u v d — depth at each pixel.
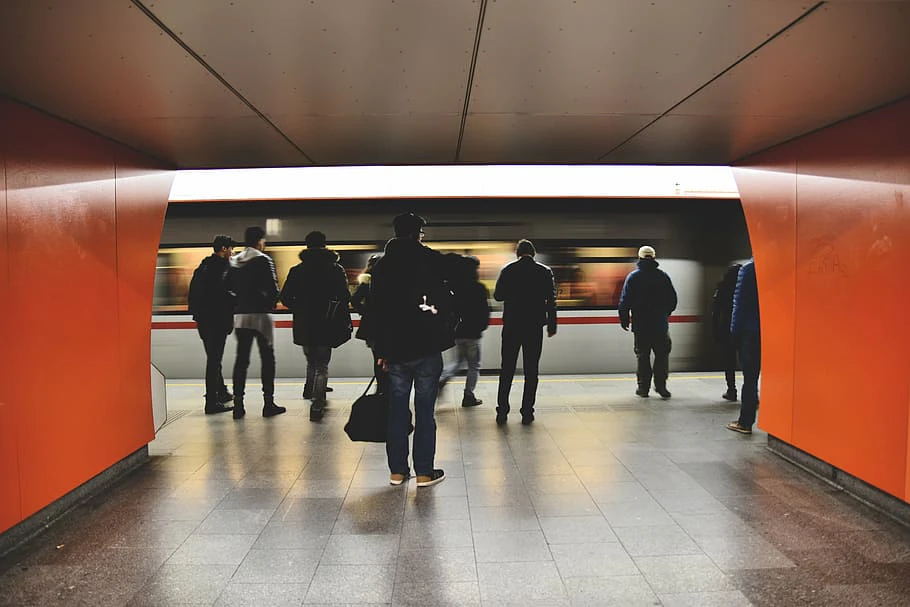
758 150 5.52
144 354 5.39
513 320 6.57
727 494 4.48
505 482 4.80
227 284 7.18
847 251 4.38
